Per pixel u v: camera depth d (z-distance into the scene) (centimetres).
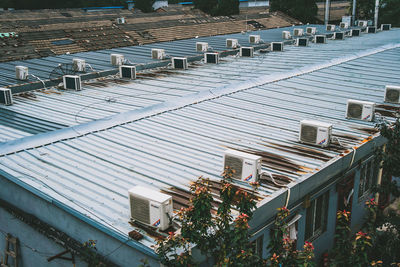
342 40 4225
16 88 2180
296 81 2405
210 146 1409
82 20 4922
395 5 7150
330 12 7794
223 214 793
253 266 788
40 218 1129
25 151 1356
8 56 3519
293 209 1177
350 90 2177
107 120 1661
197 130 1571
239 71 2705
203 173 1198
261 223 1023
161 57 3062
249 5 8119
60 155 1331
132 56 3238
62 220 1058
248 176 1112
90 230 984
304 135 1409
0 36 3872
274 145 1408
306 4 7256
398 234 1133
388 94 1902
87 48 4200
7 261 1331
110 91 2241
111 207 1013
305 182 1141
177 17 6038
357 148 1352
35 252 1219
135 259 897
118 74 2636
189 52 3431
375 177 1617
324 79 2444
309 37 4291
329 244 1414
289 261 798
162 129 1584
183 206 1016
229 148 1388
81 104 1967
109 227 925
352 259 846
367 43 3853
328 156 1303
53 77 2480
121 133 1539
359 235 843
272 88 2245
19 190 1168
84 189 1102
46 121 1702
